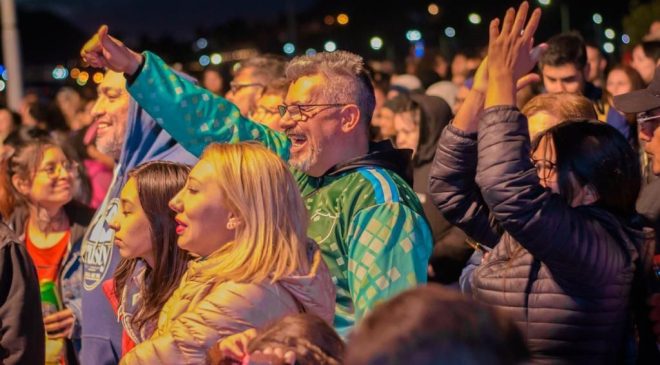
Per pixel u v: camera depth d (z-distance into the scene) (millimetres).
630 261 3529
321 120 4156
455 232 6188
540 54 3504
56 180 5855
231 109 4746
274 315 3428
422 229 3984
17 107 15070
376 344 1837
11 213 6117
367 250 3895
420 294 1893
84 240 5379
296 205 3582
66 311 5633
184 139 4719
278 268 3457
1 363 4684
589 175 3619
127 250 4168
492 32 3475
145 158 5336
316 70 4199
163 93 4598
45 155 5855
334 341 2762
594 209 3582
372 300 3834
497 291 3611
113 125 5449
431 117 6816
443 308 1854
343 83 4176
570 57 7152
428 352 1812
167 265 4137
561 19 29750
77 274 5777
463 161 4023
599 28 22031
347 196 4051
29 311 4738
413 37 22375
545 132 3766
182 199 3629
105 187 8891
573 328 3484
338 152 4184
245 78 6848
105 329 5098
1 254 4719
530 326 3531
